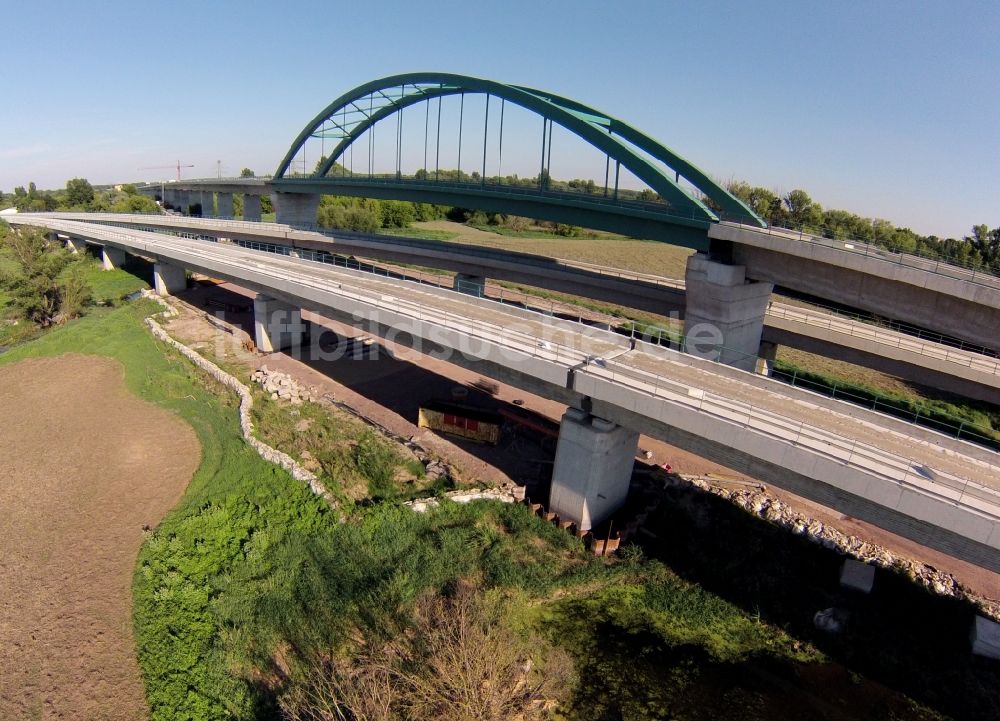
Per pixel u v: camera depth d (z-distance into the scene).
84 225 76.25
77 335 44.12
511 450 28.05
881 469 16.30
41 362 39.84
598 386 20.97
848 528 23.41
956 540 15.27
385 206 117.06
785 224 36.88
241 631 17.59
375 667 15.09
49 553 21.25
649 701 16.45
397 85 59.50
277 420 30.19
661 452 28.61
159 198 147.12
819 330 36.09
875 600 19.77
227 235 73.31
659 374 22.88
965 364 31.14
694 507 24.22
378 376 37.09
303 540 21.34
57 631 17.86
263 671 16.55
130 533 22.39
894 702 16.53
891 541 22.83
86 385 36.03
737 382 22.95
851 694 16.77
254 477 25.59
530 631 18.41
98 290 60.59
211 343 42.66
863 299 30.14
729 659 17.78
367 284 37.75
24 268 50.75
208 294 57.50
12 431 30.45
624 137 40.75
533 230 115.44
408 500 23.52
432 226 119.50
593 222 41.66
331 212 101.25
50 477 26.16
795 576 20.67
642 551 21.66
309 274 40.47
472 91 52.25
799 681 17.12
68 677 16.41
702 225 34.84
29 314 49.22
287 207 85.44
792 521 23.12
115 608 18.78
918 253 31.66
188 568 20.36
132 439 29.31
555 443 28.62
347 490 24.58
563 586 20.11
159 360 39.69
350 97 67.75
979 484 16.31
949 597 20.03
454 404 30.02
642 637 18.52
